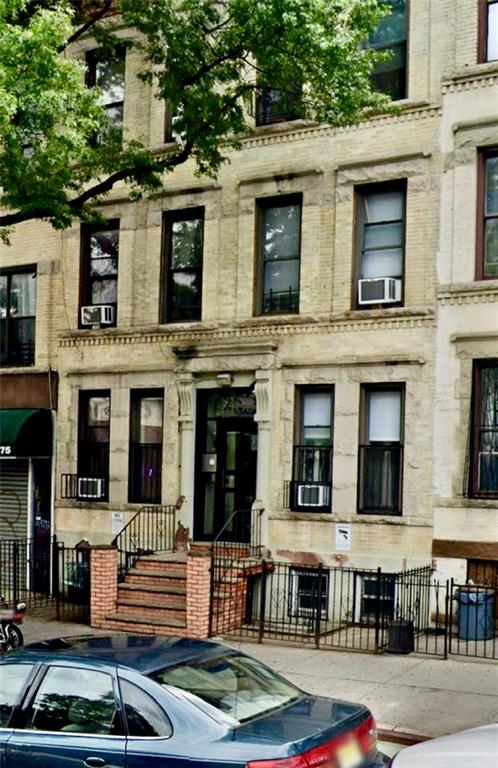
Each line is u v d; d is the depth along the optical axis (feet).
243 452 56.75
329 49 41.86
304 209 54.65
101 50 57.52
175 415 58.23
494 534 47.73
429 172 51.03
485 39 50.24
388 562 50.37
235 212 57.00
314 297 53.98
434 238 50.67
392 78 53.06
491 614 46.19
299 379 53.98
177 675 21.17
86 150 43.32
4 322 67.05
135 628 48.24
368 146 52.90
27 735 21.01
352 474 52.11
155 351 59.31
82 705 20.97
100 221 50.37
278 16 41.37
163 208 59.62
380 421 52.34
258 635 47.06
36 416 62.28
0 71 36.14
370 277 53.36
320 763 18.98
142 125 60.85
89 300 63.41
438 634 47.39
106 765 19.80
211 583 47.01
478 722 32.04
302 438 54.54
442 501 49.21
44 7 44.27
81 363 62.39
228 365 55.83
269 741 18.97
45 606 56.85
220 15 50.01
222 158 49.19
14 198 43.21
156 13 46.44
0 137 40.19
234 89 48.26
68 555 61.31
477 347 48.91
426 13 51.60
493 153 49.83
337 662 41.37
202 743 19.25
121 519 59.57
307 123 54.60
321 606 50.14
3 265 66.54
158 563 52.19
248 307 56.08
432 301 50.42
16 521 65.00
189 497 56.95
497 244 49.49
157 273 59.72
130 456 60.18
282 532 53.67
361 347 52.29
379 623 45.21
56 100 39.42
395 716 32.94
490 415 49.06
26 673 22.03
